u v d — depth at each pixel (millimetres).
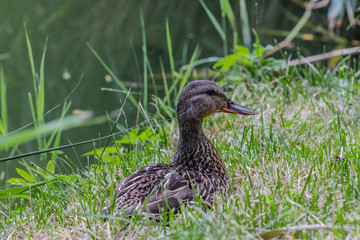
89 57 17828
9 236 7586
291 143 9633
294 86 12734
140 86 15789
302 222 6797
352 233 6234
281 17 18469
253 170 8953
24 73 17297
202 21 19172
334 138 10008
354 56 15336
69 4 21062
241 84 13023
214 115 12008
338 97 11859
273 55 16234
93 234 6992
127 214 7207
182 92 8828
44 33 19484
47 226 7539
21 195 9312
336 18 17422
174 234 6574
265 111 11508
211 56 17078
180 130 8820
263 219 7031
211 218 6738
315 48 16594
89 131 14117
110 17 20203
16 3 21422
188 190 7582
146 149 10703
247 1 19156
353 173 8422
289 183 8141
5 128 11484
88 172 9734
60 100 15727
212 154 8680
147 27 19281
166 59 17219
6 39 19234
